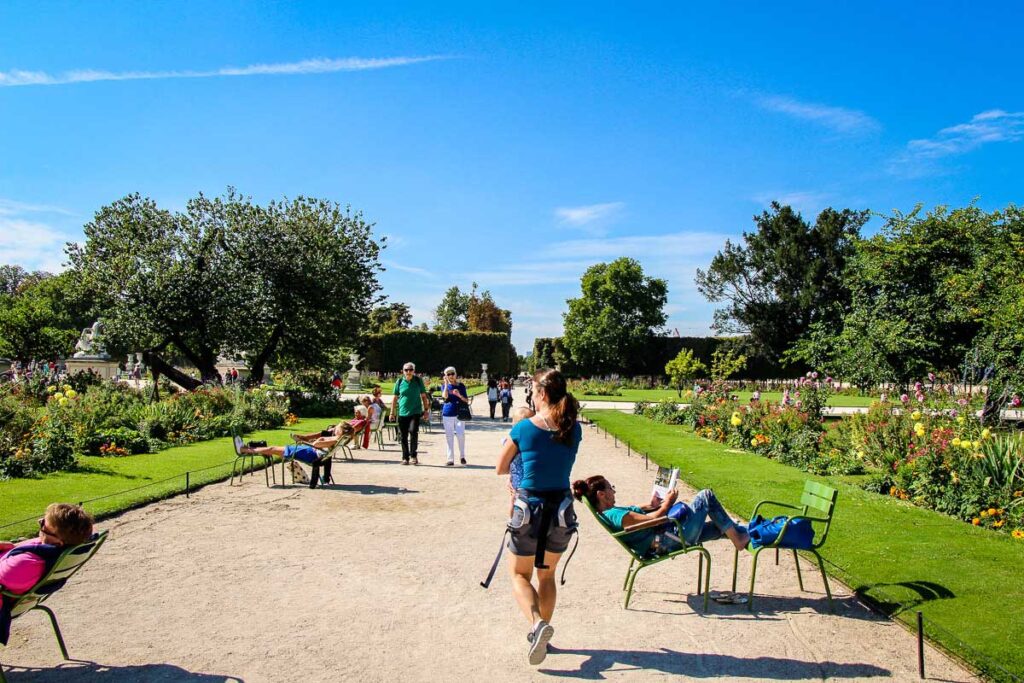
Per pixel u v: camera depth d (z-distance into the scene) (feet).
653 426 74.18
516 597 15.12
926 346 73.00
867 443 41.88
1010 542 24.68
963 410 44.14
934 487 30.81
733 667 15.06
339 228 97.14
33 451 36.27
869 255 78.79
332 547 24.43
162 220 88.89
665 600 19.31
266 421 65.57
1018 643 15.90
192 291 87.66
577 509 32.73
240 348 93.61
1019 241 65.67
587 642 16.42
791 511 29.66
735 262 209.15
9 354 163.94
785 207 204.03
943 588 19.58
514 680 14.42
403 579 20.97
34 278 309.42
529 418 15.48
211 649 15.81
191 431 53.01
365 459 48.01
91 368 104.12
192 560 22.62
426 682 14.28
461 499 33.35
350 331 98.94
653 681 14.40
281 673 14.62
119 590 19.71
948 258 73.87
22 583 14.26
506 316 329.93
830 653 15.80
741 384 187.11
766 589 20.27
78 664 14.97
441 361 229.86
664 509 18.56
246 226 90.43
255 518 28.66
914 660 15.43
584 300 222.07
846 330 82.23
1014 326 60.03
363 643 16.25
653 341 220.02
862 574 20.95
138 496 31.22
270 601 18.98
